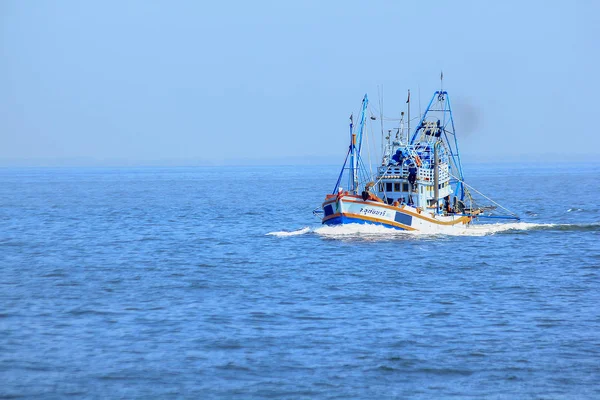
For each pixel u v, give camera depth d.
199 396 133.62
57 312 189.25
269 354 154.00
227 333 168.88
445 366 147.25
